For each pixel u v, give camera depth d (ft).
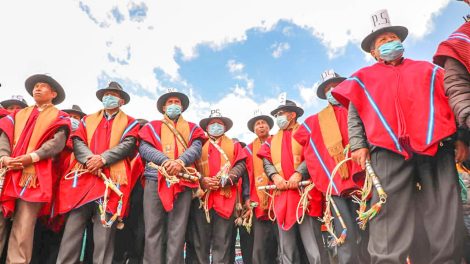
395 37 9.34
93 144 13.01
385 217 7.68
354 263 11.21
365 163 8.33
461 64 7.60
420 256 7.91
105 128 13.46
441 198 7.43
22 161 11.28
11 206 11.14
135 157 15.37
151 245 12.36
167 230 13.08
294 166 13.75
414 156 7.95
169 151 13.43
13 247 10.98
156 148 13.51
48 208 12.42
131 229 15.43
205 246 14.14
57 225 13.02
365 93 8.91
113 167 12.67
